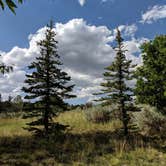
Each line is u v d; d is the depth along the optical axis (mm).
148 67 20500
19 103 39156
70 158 13969
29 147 15422
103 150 15328
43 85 17156
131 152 15242
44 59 17203
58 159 13742
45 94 17250
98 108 24125
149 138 18422
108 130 19969
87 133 19047
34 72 17031
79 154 14453
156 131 19750
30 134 18672
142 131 20094
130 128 18422
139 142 16797
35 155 13992
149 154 15117
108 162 13758
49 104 17328
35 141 16344
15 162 12906
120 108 19516
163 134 19297
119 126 21016
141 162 13938
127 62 18516
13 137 17578
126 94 18297
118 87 18297
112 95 18438
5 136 17844
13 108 38625
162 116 20078
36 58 17344
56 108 17797
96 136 18203
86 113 24297
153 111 20578
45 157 14000
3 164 12594
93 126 21312
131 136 18375
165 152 15602
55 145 15812
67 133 18703
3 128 21922
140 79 20750
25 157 13797
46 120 17344
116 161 13734
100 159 14062
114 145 16156
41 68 17109
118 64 18516
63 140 17109
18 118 28141
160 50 20203
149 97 20359
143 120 20344
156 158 14672
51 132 17234
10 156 13734
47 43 17391
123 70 18594
